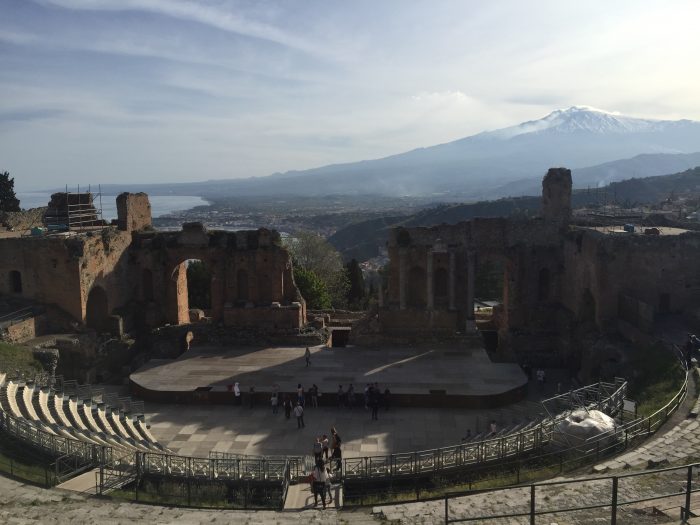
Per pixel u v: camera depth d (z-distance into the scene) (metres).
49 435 25.00
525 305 54.69
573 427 25.67
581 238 50.34
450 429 35.41
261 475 25.75
